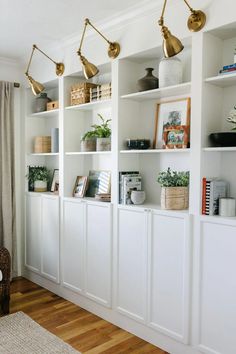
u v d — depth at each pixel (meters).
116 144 2.91
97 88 3.17
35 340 2.70
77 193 3.50
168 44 2.12
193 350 2.38
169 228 2.49
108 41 2.84
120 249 2.90
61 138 3.54
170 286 2.50
